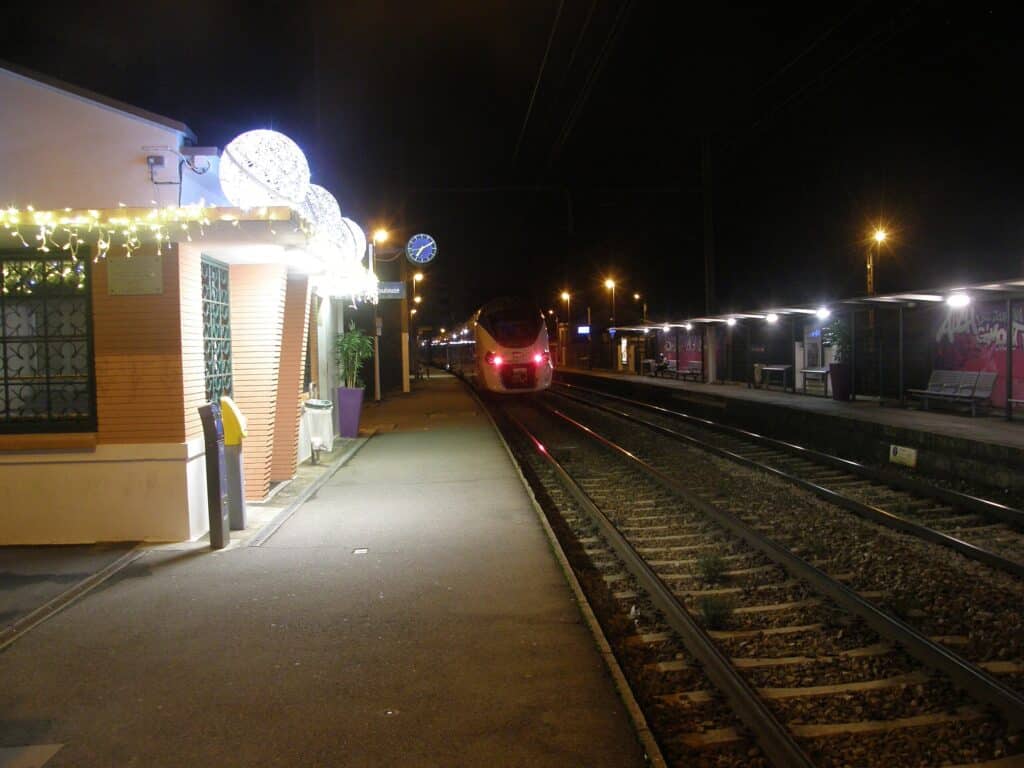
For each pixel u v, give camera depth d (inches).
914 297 630.5
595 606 256.7
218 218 275.1
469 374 2062.0
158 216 272.5
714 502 412.5
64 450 303.1
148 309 301.3
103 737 156.5
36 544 302.8
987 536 337.7
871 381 869.2
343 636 207.5
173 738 155.9
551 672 184.5
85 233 285.7
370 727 159.6
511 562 275.1
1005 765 154.6
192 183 337.4
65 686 179.0
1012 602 249.3
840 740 166.6
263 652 197.3
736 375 1264.8
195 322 317.7
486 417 807.1
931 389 687.7
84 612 227.0
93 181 322.0
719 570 287.6
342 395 635.5
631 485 473.7
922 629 228.8
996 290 559.5
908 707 180.5
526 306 1072.2
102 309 300.8
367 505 374.0
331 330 640.4
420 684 178.7
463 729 158.6
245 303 376.8
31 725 161.5
